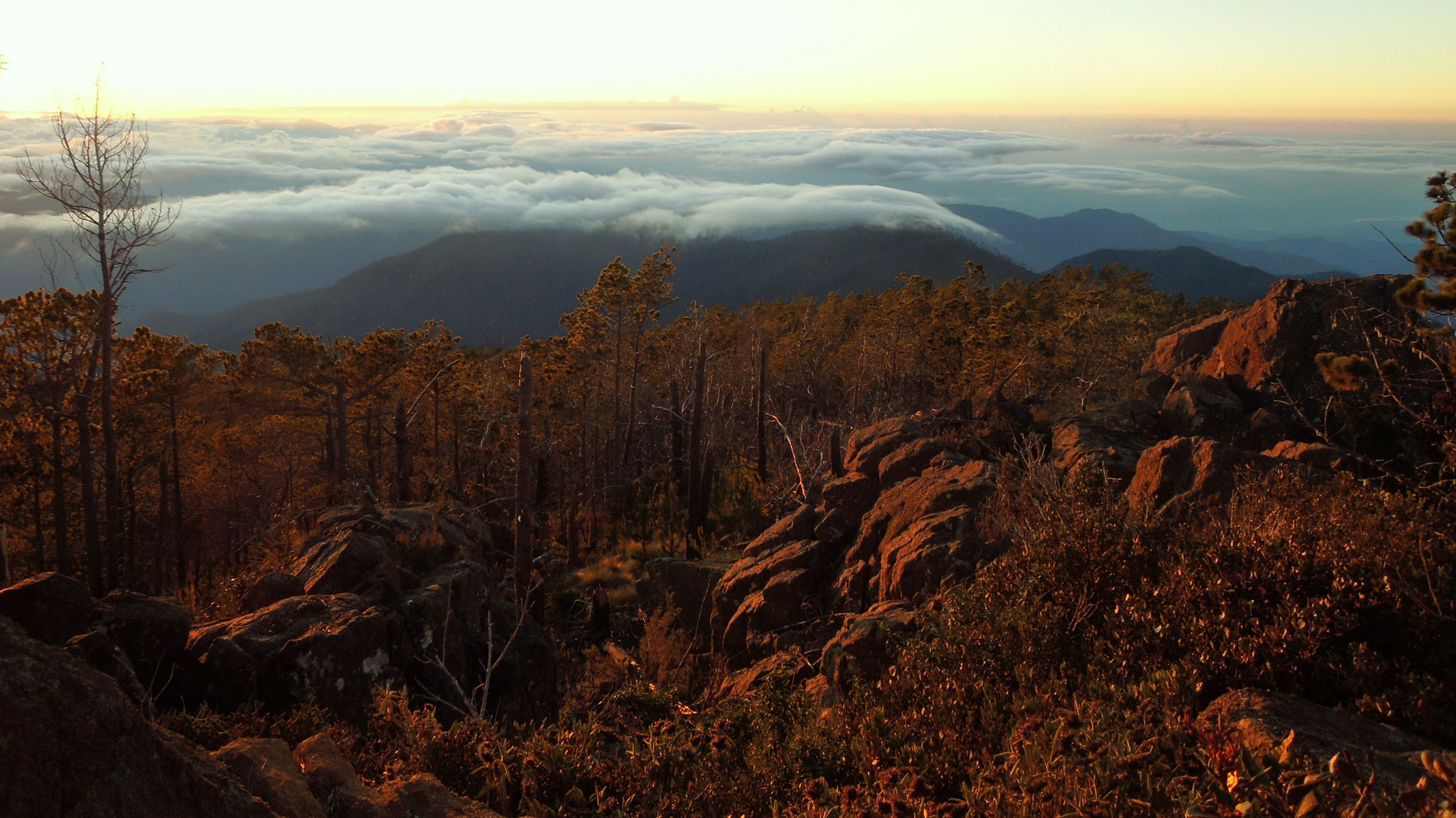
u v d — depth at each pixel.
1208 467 10.95
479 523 19.64
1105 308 42.78
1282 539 6.01
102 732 3.04
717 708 8.07
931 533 12.00
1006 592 7.50
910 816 4.36
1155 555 6.84
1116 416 17.30
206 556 37.56
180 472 33.81
